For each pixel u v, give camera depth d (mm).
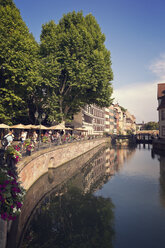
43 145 15805
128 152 36469
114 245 6926
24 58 17641
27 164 11586
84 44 23656
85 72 23062
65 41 22750
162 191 13297
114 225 8484
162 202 11305
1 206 5359
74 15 24953
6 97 17766
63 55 22844
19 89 19141
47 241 7277
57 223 8625
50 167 18594
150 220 9047
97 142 46281
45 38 23000
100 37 26000
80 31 23906
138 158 28672
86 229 8180
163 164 23656
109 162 25047
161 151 36219
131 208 10414
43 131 30609
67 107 26500
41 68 21391
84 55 23562
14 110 19547
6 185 5555
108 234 7664
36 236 7625
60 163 20297
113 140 67875
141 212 9938
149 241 7297
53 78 22250
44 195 12242
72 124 38875
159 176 17594
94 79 23266
